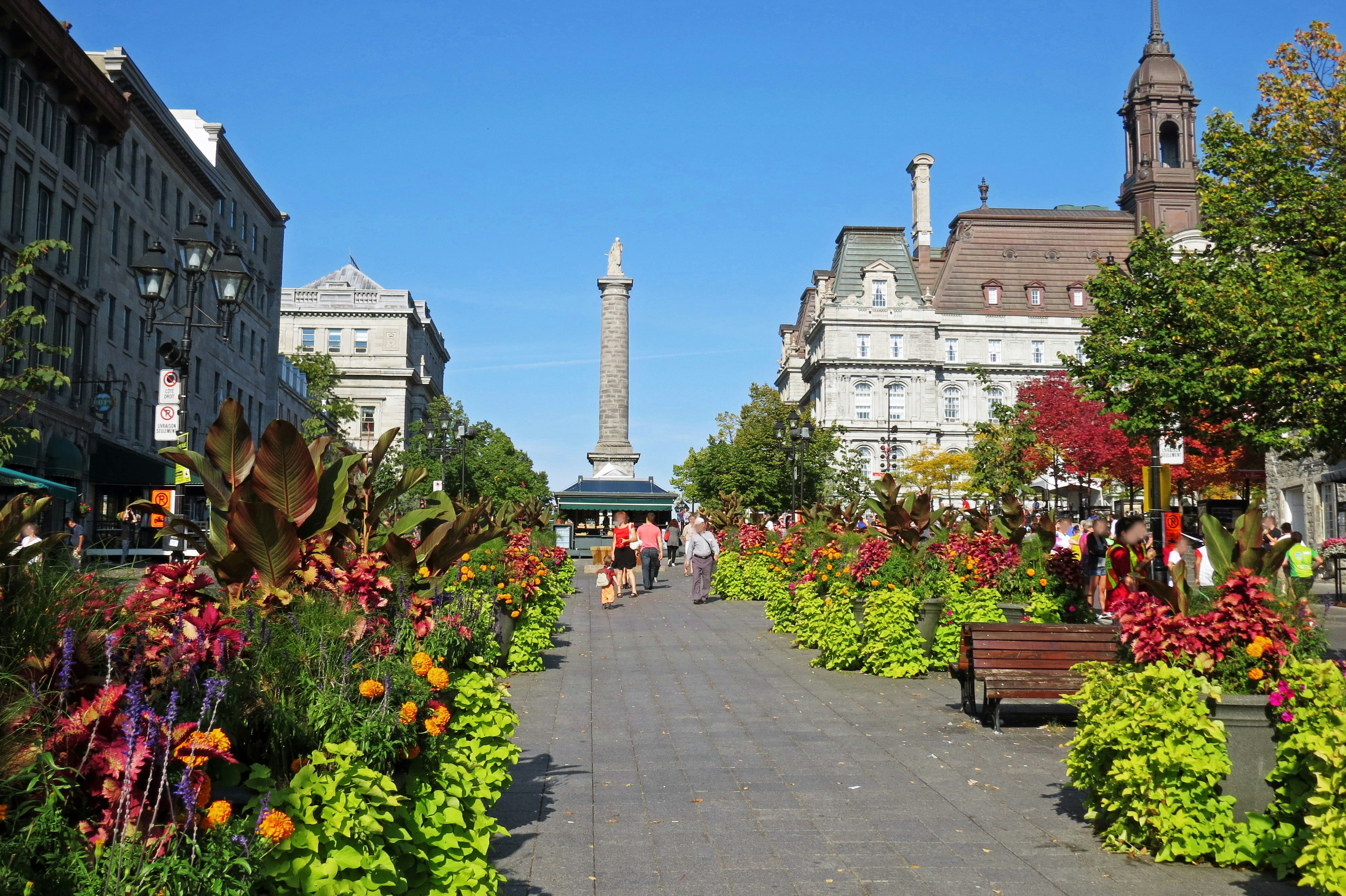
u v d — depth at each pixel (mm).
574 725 10898
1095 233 104875
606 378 78500
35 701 3502
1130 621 6988
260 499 6574
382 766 5078
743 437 59125
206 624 4582
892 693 12766
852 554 16609
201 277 19281
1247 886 5945
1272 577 7074
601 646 17734
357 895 4309
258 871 3822
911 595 14094
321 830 4254
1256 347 16688
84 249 39781
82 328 39500
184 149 49125
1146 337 18328
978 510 17094
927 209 111125
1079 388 20141
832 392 97375
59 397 36281
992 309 101438
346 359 106750
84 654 3904
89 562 4648
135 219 44438
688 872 6320
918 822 7309
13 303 33500
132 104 43906
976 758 9250
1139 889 5938
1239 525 7344
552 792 8172
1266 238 18828
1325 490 34625
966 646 10891
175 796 3756
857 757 9367
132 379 44000
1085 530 22984
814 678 14055
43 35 34656
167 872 3363
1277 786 6262
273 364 67750
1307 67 19203
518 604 14336
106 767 3529
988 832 7078
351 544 8141
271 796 4129
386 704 5102
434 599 7711
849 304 98000
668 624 21375
